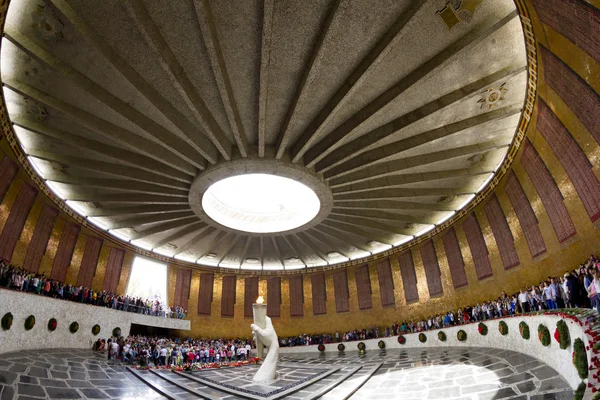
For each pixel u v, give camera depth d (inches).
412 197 812.6
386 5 393.1
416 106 561.0
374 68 448.8
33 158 650.2
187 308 1127.6
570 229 511.5
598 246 458.0
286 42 436.5
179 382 479.8
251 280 1250.0
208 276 1202.6
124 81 494.6
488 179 740.0
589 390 197.8
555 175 523.5
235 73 484.4
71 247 821.2
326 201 795.4
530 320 462.3
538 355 437.4
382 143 634.2
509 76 492.1
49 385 362.3
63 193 757.9
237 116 544.4
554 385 313.0
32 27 429.4
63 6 384.5
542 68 458.0
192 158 642.2
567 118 458.0
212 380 492.7
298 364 738.2
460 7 404.5
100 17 405.7
